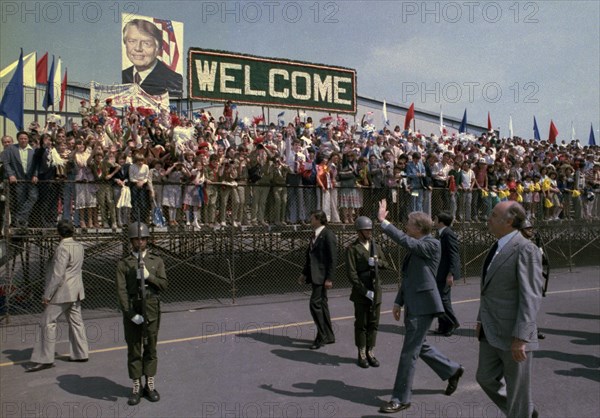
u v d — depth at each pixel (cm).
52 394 526
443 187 1306
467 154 1927
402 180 1216
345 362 634
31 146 984
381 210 512
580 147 2470
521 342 364
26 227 860
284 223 1107
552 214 1575
